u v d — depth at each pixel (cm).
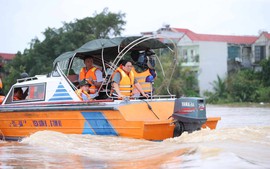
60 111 1359
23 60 6147
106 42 1377
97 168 865
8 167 906
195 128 1257
